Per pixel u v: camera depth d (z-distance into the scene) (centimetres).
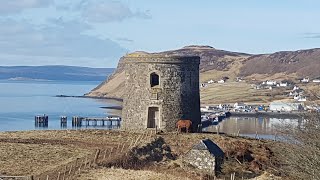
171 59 6084
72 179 3750
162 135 5712
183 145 5369
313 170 3684
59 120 14775
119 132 5909
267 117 16838
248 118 16775
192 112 6244
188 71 6206
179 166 4712
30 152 4688
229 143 5341
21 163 4275
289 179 4038
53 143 5175
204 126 13738
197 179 4334
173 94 6100
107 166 4291
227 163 4806
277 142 5447
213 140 5462
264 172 4559
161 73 6081
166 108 6075
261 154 5100
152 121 6162
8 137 5519
